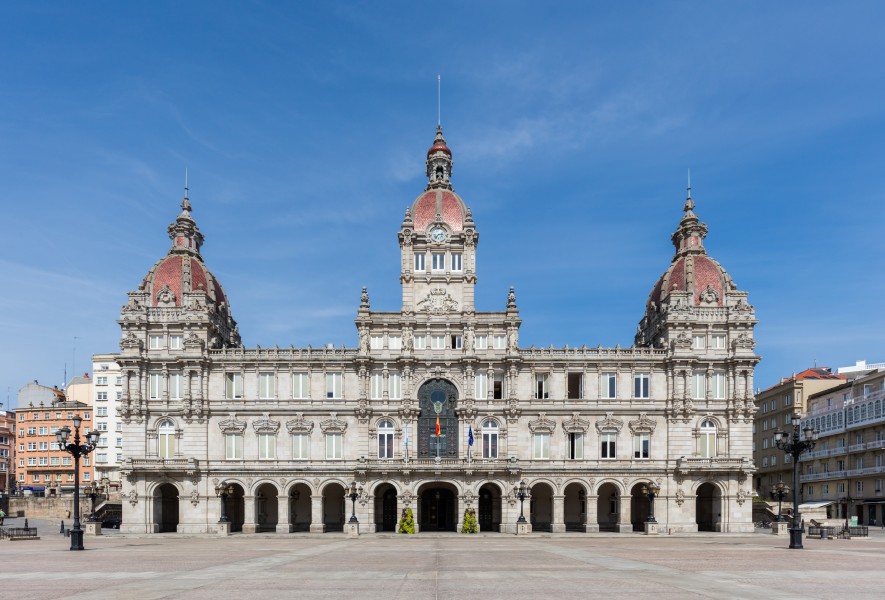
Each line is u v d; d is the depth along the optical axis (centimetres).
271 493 10375
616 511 10288
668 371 10069
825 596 3084
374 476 9694
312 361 10081
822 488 13712
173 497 10412
